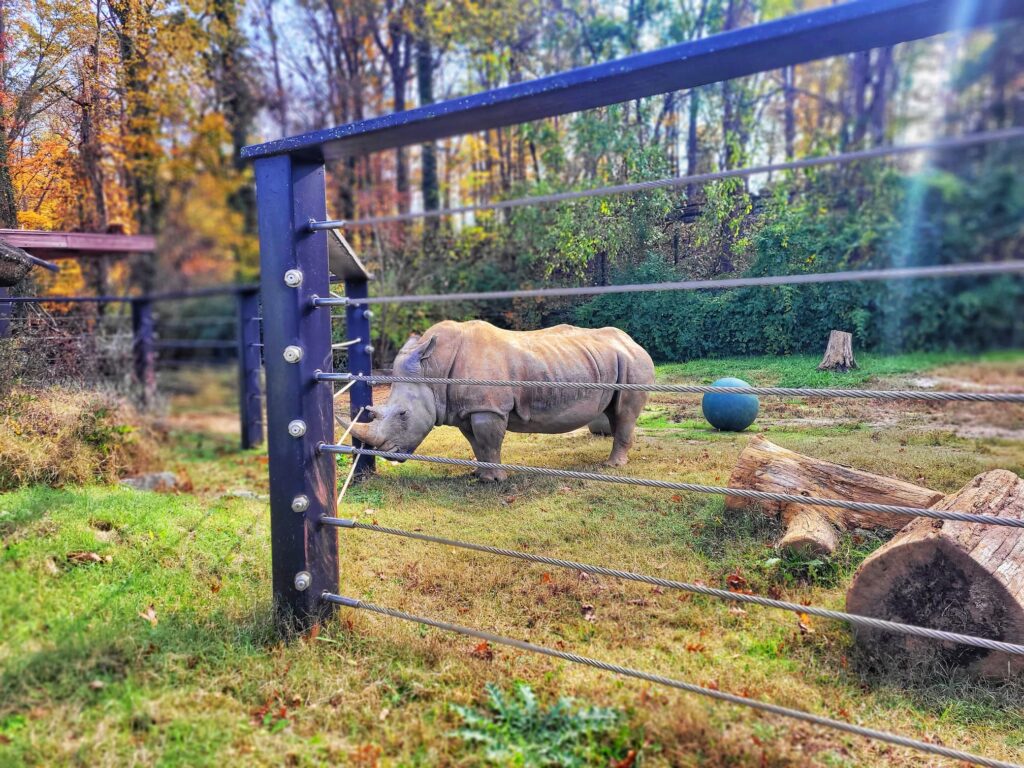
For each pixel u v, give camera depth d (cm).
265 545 308
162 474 466
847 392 163
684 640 235
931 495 243
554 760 178
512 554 210
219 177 932
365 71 863
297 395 235
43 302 415
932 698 217
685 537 260
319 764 177
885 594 229
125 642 213
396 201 849
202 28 659
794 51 179
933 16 159
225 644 225
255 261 1084
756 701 185
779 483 252
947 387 249
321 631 238
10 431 353
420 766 178
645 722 188
